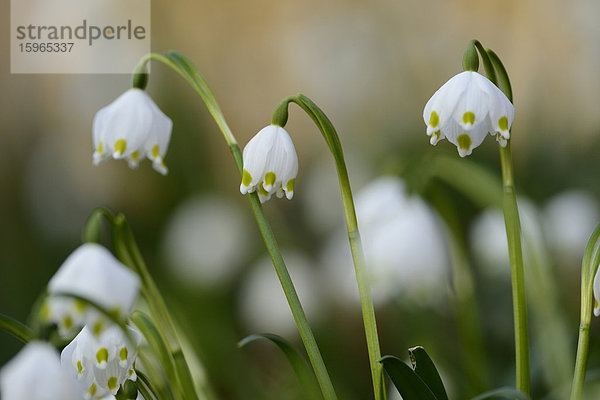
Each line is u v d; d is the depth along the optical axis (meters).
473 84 0.61
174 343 0.63
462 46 1.84
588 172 1.27
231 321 1.17
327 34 1.88
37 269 1.40
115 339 0.59
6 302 1.29
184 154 1.50
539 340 0.75
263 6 1.96
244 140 1.97
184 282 1.27
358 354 1.17
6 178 1.72
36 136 1.77
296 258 1.17
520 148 1.48
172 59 0.64
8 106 1.78
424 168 0.76
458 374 0.86
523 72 1.79
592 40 1.75
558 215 1.02
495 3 1.85
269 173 0.61
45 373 0.55
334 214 1.37
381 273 0.78
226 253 1.29
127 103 0.64
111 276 0.58
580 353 0.61
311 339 0.61
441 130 0.62
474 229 1.01
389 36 1.84
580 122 1.56
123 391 0.61
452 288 0.79
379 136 1.48
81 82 1.75
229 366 0.98
